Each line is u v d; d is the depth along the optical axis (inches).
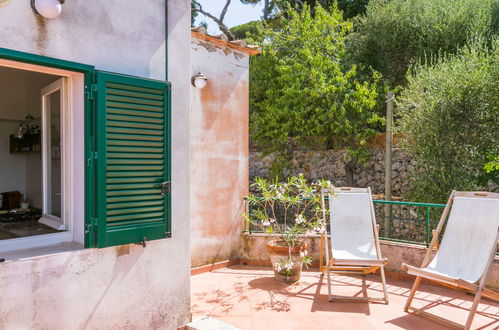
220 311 148.7
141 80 120.4
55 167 138.8
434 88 294.8
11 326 97.7
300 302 158.6
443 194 283.9
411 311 148.7
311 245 215.9
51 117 138.9
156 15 129.9
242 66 227.3
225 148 216.4
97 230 111.7
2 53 95.7
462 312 148.0
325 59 406.9
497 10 384.2
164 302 131.0
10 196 219.9
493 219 142.0
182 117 136.6
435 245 159.2
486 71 278.1
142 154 121.0
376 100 403.5
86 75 112.1
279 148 455.5
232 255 220.2
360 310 149.9
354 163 434.6
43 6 100.3
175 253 134.3
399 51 434.0
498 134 276.8
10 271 97.6
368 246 175.2
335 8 443.2
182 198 136.4
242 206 226.7
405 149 317.1
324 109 400.5
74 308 109.5
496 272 162.1
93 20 114.0
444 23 394.6
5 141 225.0
